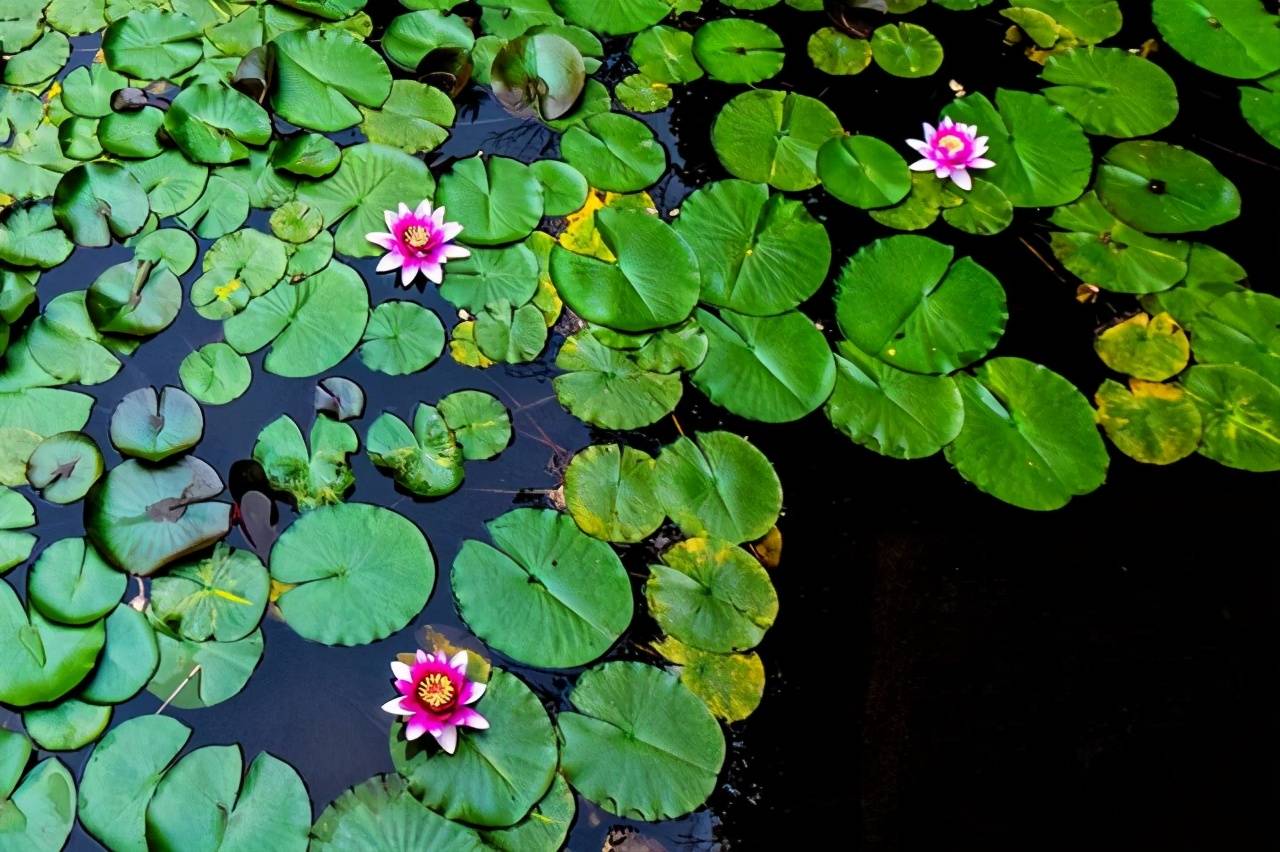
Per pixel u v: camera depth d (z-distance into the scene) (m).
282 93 2.23
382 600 1.58
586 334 1.94
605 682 1.52
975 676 1.66
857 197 2.21
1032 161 2.32
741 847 1.44
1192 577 1.79
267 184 2.11
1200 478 1.90
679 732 1.49
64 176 2.06
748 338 1.96
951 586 1.75
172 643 1.51
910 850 1.48
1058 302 2.11
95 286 1.91
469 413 1.82
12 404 1.77
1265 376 1.96
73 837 1.38
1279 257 2.19
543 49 2.32
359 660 1.56
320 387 1.82
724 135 2.32
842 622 1.69
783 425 1.90
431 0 2.51
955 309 2.04
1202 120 2.48
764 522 1.74
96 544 1.56
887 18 2.69
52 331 1.87
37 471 1.67
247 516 1.66
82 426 1.77
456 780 1.40
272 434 1.75
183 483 1.66
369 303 1.96
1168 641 1.71
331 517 1.65
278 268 1.97
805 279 2.05
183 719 1.49
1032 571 1.78
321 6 2.49
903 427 1.87
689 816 1.45
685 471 1.77
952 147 2.21
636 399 1.85
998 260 2.17
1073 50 2.60
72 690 1.45
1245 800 1.54
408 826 1.36
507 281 2.00
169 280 1.96
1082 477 1.84
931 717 1.61
